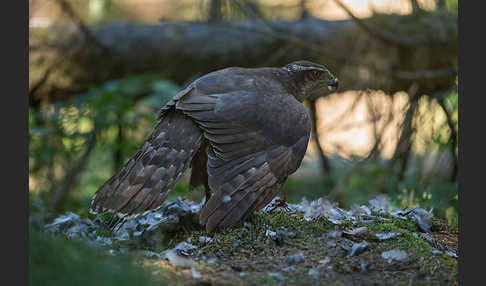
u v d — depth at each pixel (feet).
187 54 42.39
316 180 48.52
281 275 18.62
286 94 23.50
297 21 45.19
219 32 43.11
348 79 44.19
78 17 43.19
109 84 39.91
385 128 44.34
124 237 22.39
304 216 24.03
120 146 41.06
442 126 43.19
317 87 26.00
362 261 19.72
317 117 49.29
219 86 22.81
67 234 21.88
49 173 43.73
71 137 42.06
